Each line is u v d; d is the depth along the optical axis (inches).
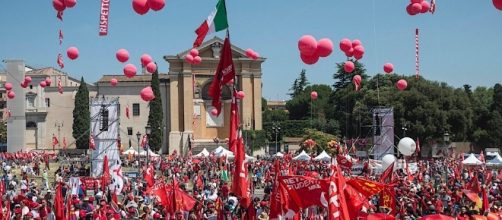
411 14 932.6
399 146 1306.6
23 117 4141.2
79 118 3976.4
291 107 5871.1
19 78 4141.2
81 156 3491.6
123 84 4195.4
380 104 3789.4
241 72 4062.5
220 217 800.3
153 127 3902.6
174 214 798.5
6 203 941.8
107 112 1959.9
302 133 4798.2
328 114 5285.4
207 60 4101.9
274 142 4665.4
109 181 1418.6
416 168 1959.9
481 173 1748.3
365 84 4372.5
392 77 4160.9
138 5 766.5
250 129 4042.8
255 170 2194.9
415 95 3656.5
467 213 757.3
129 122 4178.2
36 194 1266.0
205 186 1620.3
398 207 920.3
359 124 4001.0
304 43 684.7
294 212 577.3
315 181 565.6
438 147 3722.9
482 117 3949.3
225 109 4156.0
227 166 2201.0
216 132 4153.5
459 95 3843.5
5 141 4965.6
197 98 4121.6
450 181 1542.8
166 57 4094.5
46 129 4293.8
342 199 518.0
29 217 832.9
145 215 846.5
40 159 3139.8
